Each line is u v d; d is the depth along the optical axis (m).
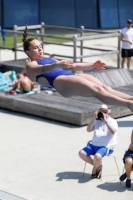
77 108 19.44
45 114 19.95
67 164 15.04
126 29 28.19
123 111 20.12
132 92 22.20
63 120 19.36
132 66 31.58
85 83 7.94
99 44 40.72
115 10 51.72
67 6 50.41
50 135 17.94
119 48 25.42
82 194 12.89
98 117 13.84
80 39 23.44
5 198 12.47
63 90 8.21
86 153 13.80
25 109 20.66
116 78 23.62
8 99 21.23
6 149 16.47
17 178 14.01
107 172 14.34
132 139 12.93
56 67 7.94
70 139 17.45
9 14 48.12
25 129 18.72
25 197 12.72
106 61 32.97
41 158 15.59
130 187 13.20
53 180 13.84
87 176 14.07
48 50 37.19
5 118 20.25
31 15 49.06
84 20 51.00
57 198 12.66
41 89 22.61
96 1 51.12
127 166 12.91
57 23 50.25
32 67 8.38
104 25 51.25
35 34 25.12
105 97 7.68
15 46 27.73
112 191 13.03
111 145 13.77
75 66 8.88
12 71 25.00
